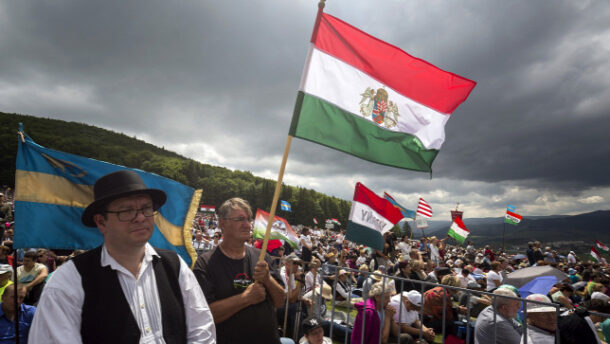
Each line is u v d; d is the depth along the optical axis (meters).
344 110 3.53
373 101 3.69
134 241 1.60
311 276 6.77
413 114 3.87
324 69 3.51
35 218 3.15
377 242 6.18
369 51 3.71
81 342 1.40
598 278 10.59
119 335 1.46
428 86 3.87
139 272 1.62
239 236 2.66
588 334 3.71
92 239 3.42
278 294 2.67
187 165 130.50
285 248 13.28
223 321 2.45
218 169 143.38
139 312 1.54
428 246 18.16
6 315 4.16
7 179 88.19
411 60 3.79
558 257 22.84
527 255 17.08
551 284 6.06
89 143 132.25
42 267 6.05
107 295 1.50
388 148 3.69
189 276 1.81
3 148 89.88
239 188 122.19
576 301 9.82
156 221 3.74
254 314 2.51
